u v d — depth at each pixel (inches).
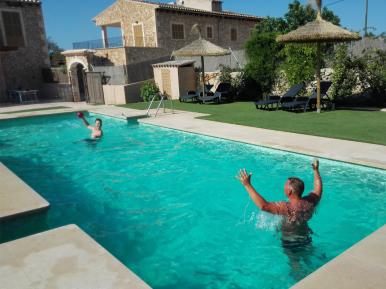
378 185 262.5
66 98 1002.7
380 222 212.2
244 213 237.8
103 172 345.1
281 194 264.1
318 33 489.7
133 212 250.8
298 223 184.5
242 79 800.3
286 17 1206.3
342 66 596.4
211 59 935.7
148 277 173.3
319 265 171.5
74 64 1056.2
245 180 189.2
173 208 254.7
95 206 264.4
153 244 205.0
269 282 162.9
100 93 864.9
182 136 454.0
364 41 634.8
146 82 890.7
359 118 466.3
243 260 181.9
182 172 327.6
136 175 329.7
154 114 607.8
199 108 667.4
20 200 222.2
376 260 142.6
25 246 163.9
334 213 223.1
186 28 1220.5
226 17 1344.7
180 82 862.5
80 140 489.4
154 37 1146.0
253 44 759.1
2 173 285.4
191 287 164.1
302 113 534.0
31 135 541.0
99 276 138.9
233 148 381.4
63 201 276.7
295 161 322.3
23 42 1099.3
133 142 453.4
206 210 247.9
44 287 132.6
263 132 407.5
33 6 1107.3
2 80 1027.9
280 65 732.0
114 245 205.0
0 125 625.9
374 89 573.3
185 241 206.7
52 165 377.4
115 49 1050.7
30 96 1093.1
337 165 292.2
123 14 1238.3
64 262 149.6
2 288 132.7
